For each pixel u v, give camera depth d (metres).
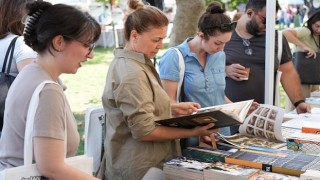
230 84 2.80
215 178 1.60
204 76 2.24
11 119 1.35
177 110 1.98
